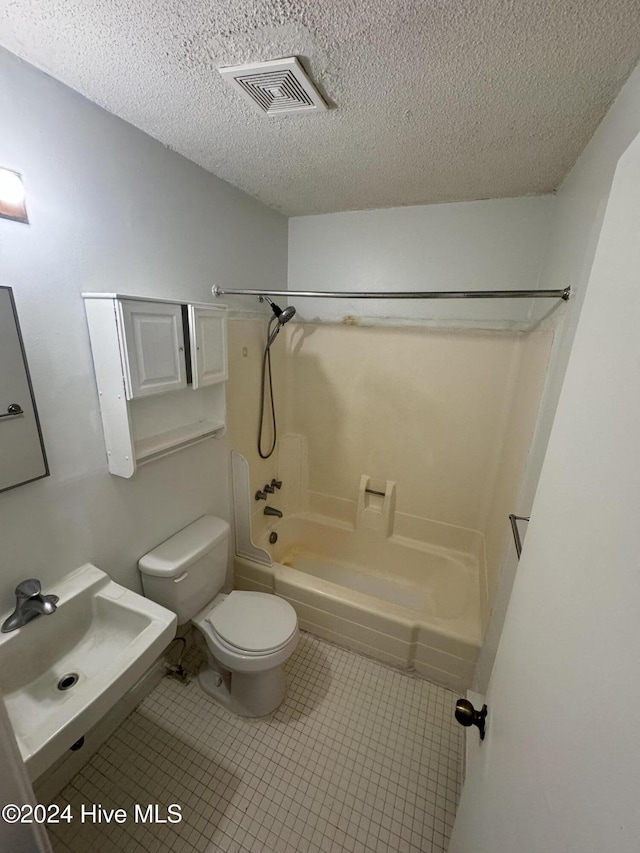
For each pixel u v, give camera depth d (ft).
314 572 7.98
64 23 2.50
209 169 4.94
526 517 4.24
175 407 4.96
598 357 1.69
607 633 1.20
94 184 3.58
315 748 4.70
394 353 7.09
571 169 4.50
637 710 0.96
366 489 8.00
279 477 8.39
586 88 3.00
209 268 5.29
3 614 3.36
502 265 5.95
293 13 2.36
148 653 3.47
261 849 3.77
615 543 1.24
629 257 1.48
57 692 3.50
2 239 2.93
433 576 7.50
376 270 6.77
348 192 5.68
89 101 3.42
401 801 4.19
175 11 2.38
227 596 5.57
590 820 1.08
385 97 3.24
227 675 5.36
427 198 5.85
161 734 4.82
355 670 5.82
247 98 3.31
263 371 7.03
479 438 6.86
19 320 3.11
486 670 4.68
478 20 2.35
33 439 3.33
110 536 4.31
